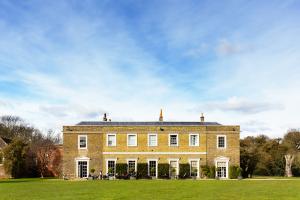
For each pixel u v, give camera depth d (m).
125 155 67.38
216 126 67.69
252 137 91.75
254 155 73.12
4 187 42.72
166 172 66.62
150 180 58.94
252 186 43.06
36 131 103.69
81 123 70.50
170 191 35.88
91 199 28.62
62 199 28.78
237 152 66.88
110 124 69.75
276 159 84.25
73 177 66.94
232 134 67.31
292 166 83.12
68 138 67.94
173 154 67.19
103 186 43.66
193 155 67.06
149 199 28.55
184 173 66.50
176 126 67.81
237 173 65.50
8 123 100.69
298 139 91.44
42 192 35.34
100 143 67.81
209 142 67.25
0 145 75.44
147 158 67.19
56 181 56.41
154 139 67.69
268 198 29.31
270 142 86.44
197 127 67.62
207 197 30.08
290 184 46.78
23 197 30.56
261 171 83.94
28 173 73.56
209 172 66.25
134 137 67.88
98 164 67.31
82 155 67.56
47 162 75.19
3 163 70.12
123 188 40.09
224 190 37.06
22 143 71.69
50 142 80.88
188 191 35.88
